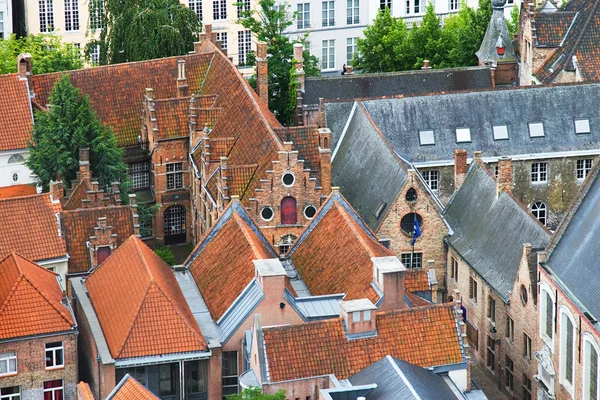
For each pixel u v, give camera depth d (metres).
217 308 180.38
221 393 174.88
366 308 169.12
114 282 182.38
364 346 169.38
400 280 175.12
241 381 168.25
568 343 178.12
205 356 173.12
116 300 179.12
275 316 175.38
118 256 186.38
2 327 174.12
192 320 177.38
